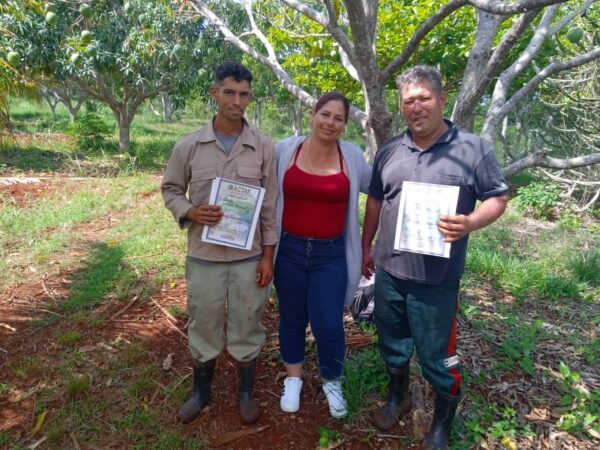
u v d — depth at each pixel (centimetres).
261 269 235
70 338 324
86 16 607
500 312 403
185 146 225
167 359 307
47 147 1337
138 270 452
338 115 226
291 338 261
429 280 210
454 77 764
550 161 255
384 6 715
